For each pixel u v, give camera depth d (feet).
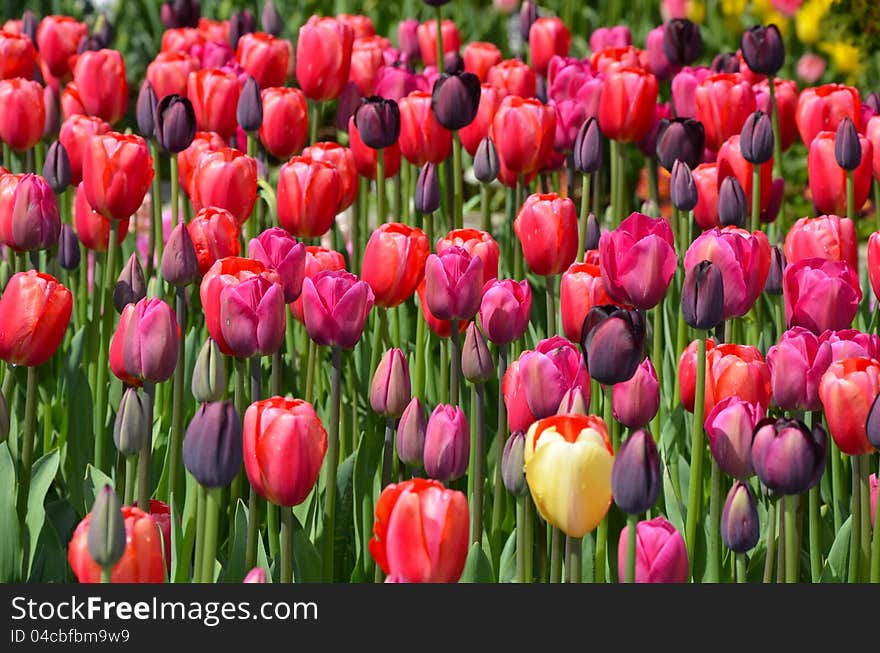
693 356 12.72
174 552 12.54
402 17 50.16
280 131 19.98
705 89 21.65
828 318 13.58
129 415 11.78
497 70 23.70
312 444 10.73
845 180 19.34
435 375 18.69
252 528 12.06
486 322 13.23
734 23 46.37
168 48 27.35
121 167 15.75
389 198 30.01
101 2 54.08
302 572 12.92
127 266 15.44
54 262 18.98
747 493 11.12
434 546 9.33
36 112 20.25
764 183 19.84
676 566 9.98
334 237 19.84
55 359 18.34
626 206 24.61
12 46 24.06
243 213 16.99
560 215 14.92
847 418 11.52
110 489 9.23
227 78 20.94
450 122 18.95
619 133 21.18
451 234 15.03
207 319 12.48
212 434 10.32
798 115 21.67
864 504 12.28
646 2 47.44
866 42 31.71
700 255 12.91
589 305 13.76
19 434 16.93
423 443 12.17
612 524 13.80
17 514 13.50
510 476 11.44
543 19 26.86
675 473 15.64
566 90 23.75
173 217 19.25
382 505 9.50
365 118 18.78
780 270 16.21
